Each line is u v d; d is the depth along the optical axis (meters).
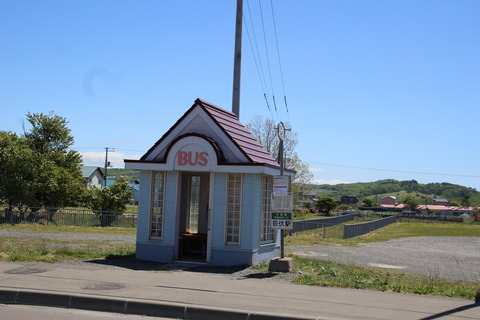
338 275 12.05
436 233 45.81
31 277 10.05
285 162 51.81
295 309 7.94
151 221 14.46
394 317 7.61
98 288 9.16
